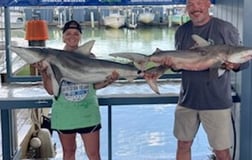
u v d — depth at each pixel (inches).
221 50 110.4
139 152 200.4
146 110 271.4
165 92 143.1
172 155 190.2
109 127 153.3
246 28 133.4
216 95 117.4
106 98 138.2
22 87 154.4
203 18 115.7
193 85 118.6
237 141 143.5
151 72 118.6
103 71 118.8
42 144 188.9
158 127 244.8
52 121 125.9
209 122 119.5
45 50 114.9
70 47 123.3
